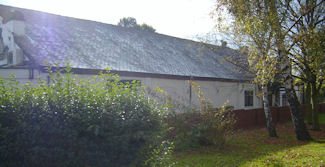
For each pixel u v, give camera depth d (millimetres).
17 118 3686
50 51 11758
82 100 3961
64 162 3732
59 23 15453
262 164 7129
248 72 12367
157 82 14516
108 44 15711
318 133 13781
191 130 9258
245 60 12617
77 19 17125
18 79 10484
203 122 9312
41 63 10352
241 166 6941
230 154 8406
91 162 3785
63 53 12078
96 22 18156
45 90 4137
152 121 4195
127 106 4176
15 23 12000
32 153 3684
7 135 3635
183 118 9281
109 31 17891
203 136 9117
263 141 10992
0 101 3756
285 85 11414
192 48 22391
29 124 3709
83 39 14820
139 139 3969
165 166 4574
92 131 3729
